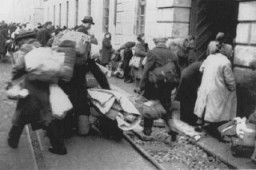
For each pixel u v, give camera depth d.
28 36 6.90
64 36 7.32
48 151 6.75
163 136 8.05
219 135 7.66
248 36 8.82
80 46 7.20
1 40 20.88
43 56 6.41
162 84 7.57
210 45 8.11
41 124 6.45
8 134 6.99
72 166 6.13
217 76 7.77
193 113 8.77
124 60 15.28
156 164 6.28
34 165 6.00
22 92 6.27
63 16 34.34
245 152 6.70
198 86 8.68
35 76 6.30
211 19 12.42
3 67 18.56
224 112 7.83
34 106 6.34
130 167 6.23
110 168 6.13
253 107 8.46
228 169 6.33
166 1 12.98
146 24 15.16
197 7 12.58
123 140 7.72
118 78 16.62
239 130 6.76
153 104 7.55
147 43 14.54
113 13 19.94
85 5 26.02
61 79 6.80
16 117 6.50
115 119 7.43
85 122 7.74
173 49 10.96
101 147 7.18
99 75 7.77
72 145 7.21
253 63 7.75
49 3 42.88
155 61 7.66
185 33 12.78
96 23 23.00
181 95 8.90
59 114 6.35
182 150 7.24
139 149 6.98
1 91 12.10
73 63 6.94
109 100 7.54
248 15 8.80
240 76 8.91
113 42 19.81
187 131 8.12
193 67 8.70
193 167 6.41
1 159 6.19
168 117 7.73
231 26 11.88
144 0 15.76
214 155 6.87
